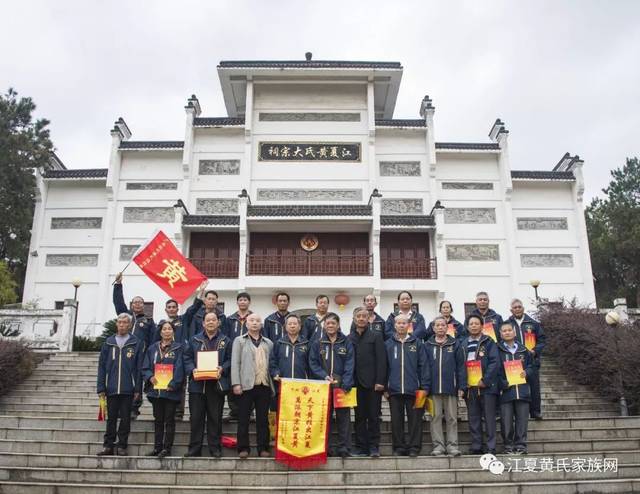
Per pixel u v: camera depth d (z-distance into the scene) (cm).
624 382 1362
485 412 951
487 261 2803
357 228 2800
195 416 921
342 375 941
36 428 1062
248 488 828
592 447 1018
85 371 1616
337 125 2964
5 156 2642
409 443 941
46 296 2756
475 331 987
